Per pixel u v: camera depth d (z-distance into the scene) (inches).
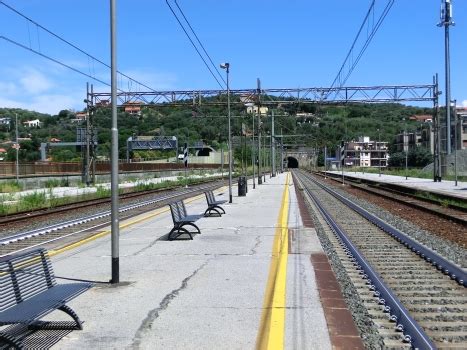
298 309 299.6
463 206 1031.0
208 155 4808.1
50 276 289.4
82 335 256.7
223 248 531.2
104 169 2896.2
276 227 713.6
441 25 2265.0
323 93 1811.0
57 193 1664.6
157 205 1181.1
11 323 216.8
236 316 286.0
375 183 2241.6
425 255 493.4
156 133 3850.9
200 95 1823.3
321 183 2432.3
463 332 269.6
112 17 368.8
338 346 237.8
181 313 293.0
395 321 286.4
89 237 635.5
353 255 490.6
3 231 759.7
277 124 3949.3
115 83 371.6
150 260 466.6
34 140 4618.6
